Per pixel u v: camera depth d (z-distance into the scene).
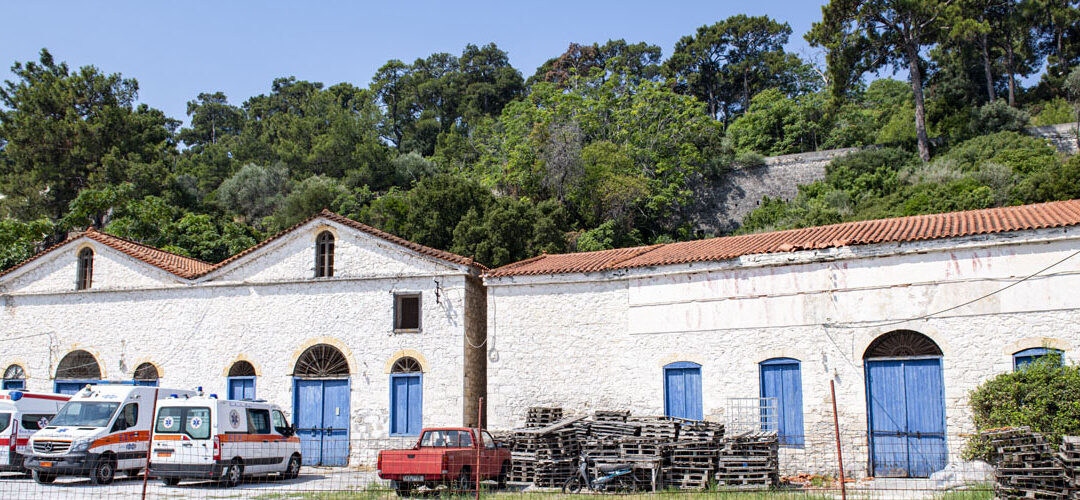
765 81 84.50
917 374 17.88
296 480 20.09
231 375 24.70
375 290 23.88
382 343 23.52
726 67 87.25
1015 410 15.80
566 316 21.92
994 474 14.71
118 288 26.23
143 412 20.27
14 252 35.41
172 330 25.55
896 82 83.31
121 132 53.69
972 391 16.95
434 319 23.20
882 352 18.31
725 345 19.88
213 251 43.72
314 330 24.19
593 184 49.97
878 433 18.09
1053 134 52.34
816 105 67.88
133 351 25.78
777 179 53.78
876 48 54.28
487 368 22.39
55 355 26.45
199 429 18.14
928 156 52.31
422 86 97.62
